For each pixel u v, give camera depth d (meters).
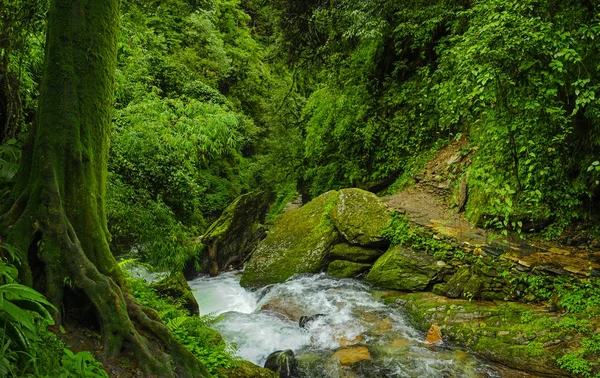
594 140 6.88
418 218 9.73
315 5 16.23
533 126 6.11
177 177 7.90
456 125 11.34
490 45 5.34
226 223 12.64
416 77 12.84
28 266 3.47
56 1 4.21
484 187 6.76
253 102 24.69
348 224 10.10
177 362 3.86
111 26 4.49
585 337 5.51
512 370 5.61
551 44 5.07
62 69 4.08
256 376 4.94
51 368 2.73
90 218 4.01
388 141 13.26
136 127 7.16
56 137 3.95
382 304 7.91
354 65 13.95
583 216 7.79
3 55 5.56
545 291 6.77
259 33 32.25
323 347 6.62
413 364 5.87
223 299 9.55
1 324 2.59
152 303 5.71
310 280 9.49
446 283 7.97
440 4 11.73
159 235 6.65
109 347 3.48
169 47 19.31
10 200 3.92
